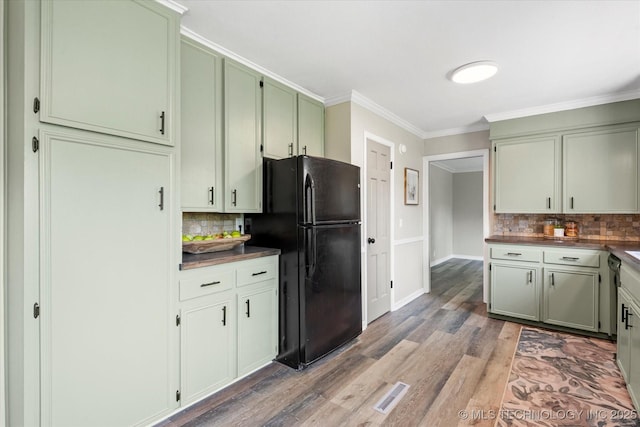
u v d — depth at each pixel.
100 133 1.48
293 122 2.81
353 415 1.82
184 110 1.99
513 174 3.55
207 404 1.92
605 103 3.07
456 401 1.95
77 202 1.41
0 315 1.38
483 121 3.96
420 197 4.52
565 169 3.27
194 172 2.05
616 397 1.98
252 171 2.44
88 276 1.45
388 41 2.11
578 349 2.67
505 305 3.37
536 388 2.09
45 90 1.31
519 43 2.12
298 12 1.80
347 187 2.73
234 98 2.29
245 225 2.71
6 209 1.38
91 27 1.44
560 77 2.64
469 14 1.81
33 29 1.29
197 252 2.17
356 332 2.84
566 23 1.89
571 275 3.01
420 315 3.59
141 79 1.62
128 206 1.59
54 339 1.36
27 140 1.28
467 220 7.75
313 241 2.34
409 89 2.92
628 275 2.06
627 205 2.99
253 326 2.25
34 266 1.31
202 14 1.82
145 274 1.66
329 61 2.39
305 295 2.30
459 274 5.90
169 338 1.77
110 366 1.54
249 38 2.08
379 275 3.51
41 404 1.34
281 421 1.77
